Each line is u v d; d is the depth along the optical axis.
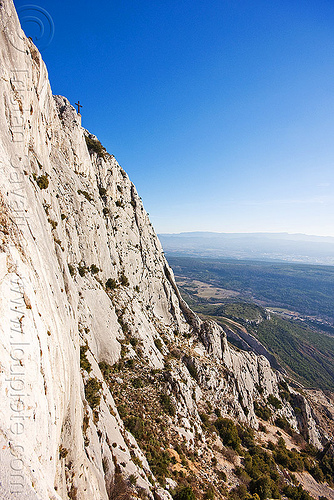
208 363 58.03
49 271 15.97
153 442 30.92
